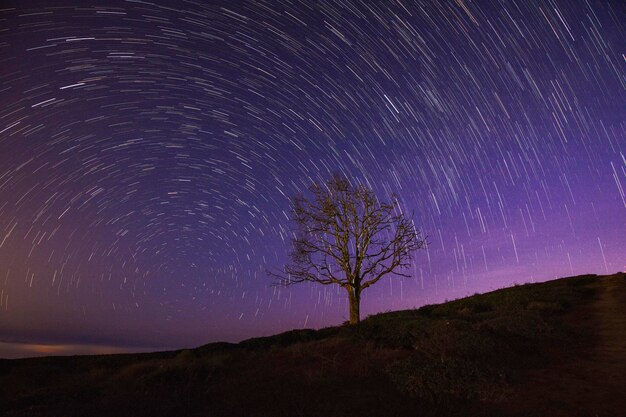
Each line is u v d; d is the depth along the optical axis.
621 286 19.98
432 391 8.34
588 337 12.13
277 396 9.25
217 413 8.59
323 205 24.09
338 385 9.61
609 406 7.32
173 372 12.40
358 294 23.30
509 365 9.91
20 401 11.03
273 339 18.67
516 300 18.03
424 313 19.91
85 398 10.98
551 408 7.43
